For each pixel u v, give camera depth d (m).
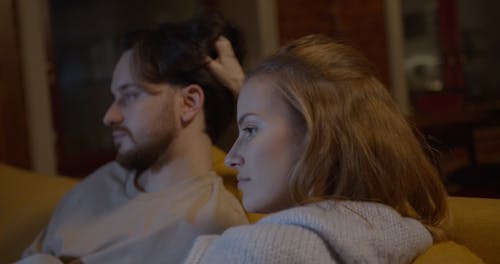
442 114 2.75
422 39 5.41
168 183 1.06
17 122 2.95
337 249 0.58
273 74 0.68
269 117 0.67
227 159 0.71
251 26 4.08
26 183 1.57
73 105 3.42
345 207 0.63
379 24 4.81
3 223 1.47
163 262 0.97
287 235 0.58
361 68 0.69
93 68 3.58
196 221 0.97
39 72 3.05
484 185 1.84
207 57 1.05
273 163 0.67
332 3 4.57
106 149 3.60
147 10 3.96
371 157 0.65
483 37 5.61
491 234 0.77
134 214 1.04
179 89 1.05
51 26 3.29
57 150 3.30
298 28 4.34
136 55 1.04
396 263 0.62
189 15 4.08
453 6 5.43
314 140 0.64
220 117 1.09
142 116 1.04
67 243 1.07
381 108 0.67
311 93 0.65
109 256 1.01
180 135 1.05
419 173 0.69
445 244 0.70
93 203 1.12
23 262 1.00
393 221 0.63
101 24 3.65
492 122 2.74
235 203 1.01
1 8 2.91
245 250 0.59
